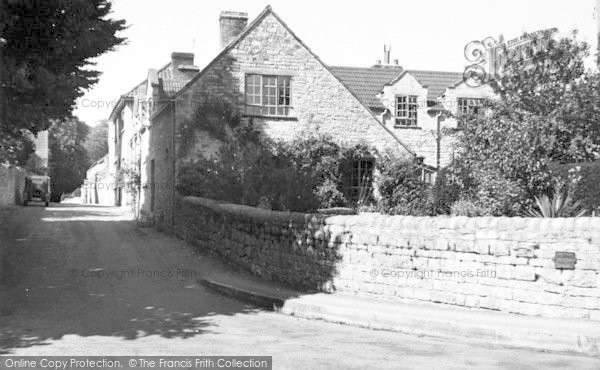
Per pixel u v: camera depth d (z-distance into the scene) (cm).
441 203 1694
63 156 7431
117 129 4797
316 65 2553
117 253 1892
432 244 1131
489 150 1373
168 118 2488
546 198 1263
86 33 1279
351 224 1256
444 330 969
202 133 2384
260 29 2498
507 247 1041
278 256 1448
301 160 2422
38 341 883
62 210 3891
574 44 1493
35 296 1242
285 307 1180
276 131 2489
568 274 983
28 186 4822
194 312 1148
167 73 3353
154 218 2750
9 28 1195
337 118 2559
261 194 1844
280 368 739
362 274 1234
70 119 1617
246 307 1226
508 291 1038
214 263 1734
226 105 2420
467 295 1084
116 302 1209
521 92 1425
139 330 970
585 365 786
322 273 1314
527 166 1316
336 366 753
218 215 1814
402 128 2994
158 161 2720
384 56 3838
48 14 1198
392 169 2523
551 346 881
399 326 1017
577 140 1355
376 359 798
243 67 2464
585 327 910
